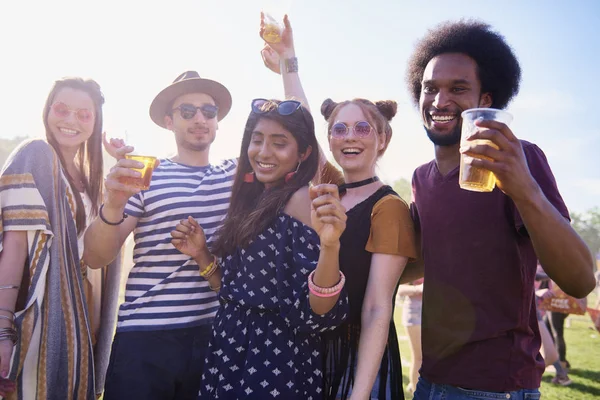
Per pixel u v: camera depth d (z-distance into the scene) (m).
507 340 2.25
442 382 2.36
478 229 2.30
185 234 3.01
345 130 2.52
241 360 2.28
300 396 2.22
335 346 2.40
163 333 3.16
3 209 2.69
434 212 2.45
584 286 2.00
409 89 2.82
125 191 2.61
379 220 2.37
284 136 2.49
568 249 1.88
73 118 3.02
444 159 2.47
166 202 3.28
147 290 3.22
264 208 2.38
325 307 2.13
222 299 2.47
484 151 1.71
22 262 2.71
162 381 3.12
